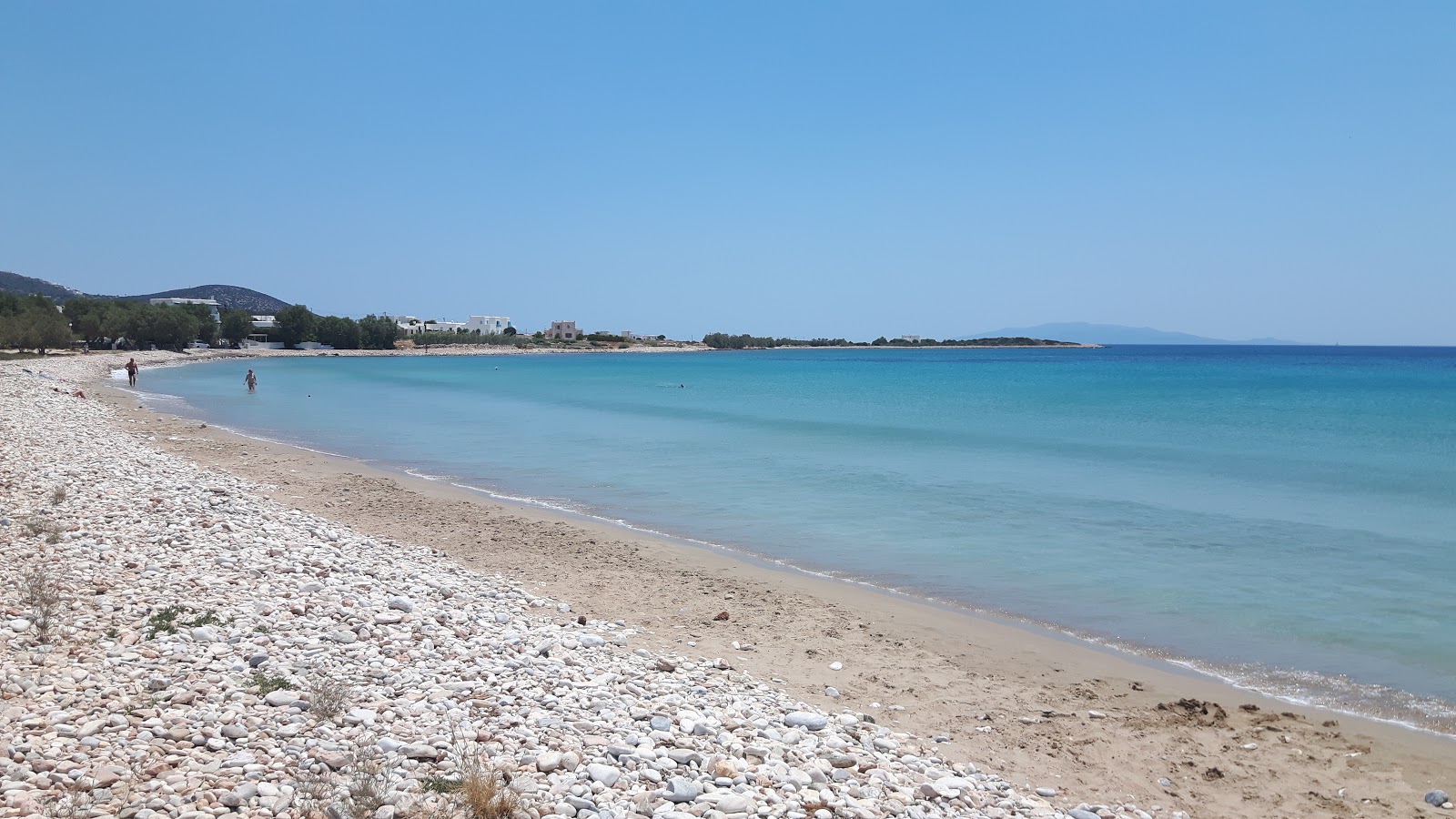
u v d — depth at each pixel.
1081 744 8.95
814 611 13.23
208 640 8.84
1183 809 7.70
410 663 9.06
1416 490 23.75
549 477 26.05
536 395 65.50
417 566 14.21
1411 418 44.78
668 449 32.78
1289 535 18.27
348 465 27.41
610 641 11.19
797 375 106.75
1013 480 25.38
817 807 6.73
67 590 9.98
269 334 174.75
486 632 10.61
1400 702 10.08
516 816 5.95
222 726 6.89
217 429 36.72
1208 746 8.93
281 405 52.31
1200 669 11.10
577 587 14.17
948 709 9.79
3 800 5.41
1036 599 13.95
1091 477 25.98
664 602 13.54
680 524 19.52
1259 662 11.32
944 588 14.56
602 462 29.14
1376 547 17.20
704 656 11.07
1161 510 21.00
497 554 16.22
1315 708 9.94
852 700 9.95
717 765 7.23
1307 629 12.52
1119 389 71.62
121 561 11.57
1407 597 13.96
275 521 16.00
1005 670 11.01
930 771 7.89
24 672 7.56
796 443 34.50
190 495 17.25
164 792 5.78
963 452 31.72
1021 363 157.62
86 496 16.17
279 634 9.30
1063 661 11.33
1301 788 8.09
